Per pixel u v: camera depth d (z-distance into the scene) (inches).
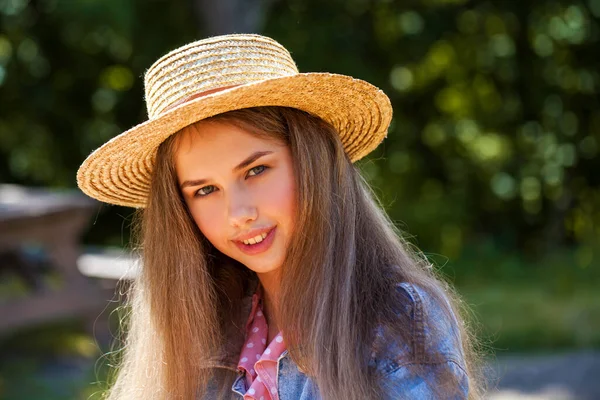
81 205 421.4
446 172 791.1
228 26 588.7
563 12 735.1
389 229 131.6
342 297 120.0
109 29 599.2
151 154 133.3
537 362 402.3
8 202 422.6
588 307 528.1
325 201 124.5
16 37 634.8
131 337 143.3
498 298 563.5
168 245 132.0
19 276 424.5
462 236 776.3
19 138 697.6
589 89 775.7
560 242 796.6
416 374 113.7
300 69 668.1
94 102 700.7
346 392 114.6
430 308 118.2
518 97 778.2
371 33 714.2
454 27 722.8
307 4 690.8
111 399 144.4
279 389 123.3
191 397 133.2
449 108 780.6
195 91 122.6
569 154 786.2
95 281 448.1
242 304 139.4
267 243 123.7
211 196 125.2
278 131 124.1
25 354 406.6
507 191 788.6
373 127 137.6
